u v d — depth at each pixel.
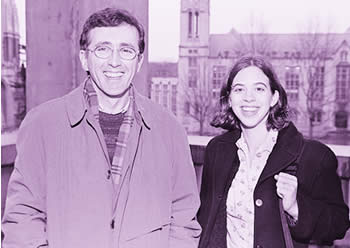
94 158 0.95
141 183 0.98
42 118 0.98
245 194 1.18
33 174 0.95
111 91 0.96
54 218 0.94
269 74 1.20
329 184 1.17
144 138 1.01
